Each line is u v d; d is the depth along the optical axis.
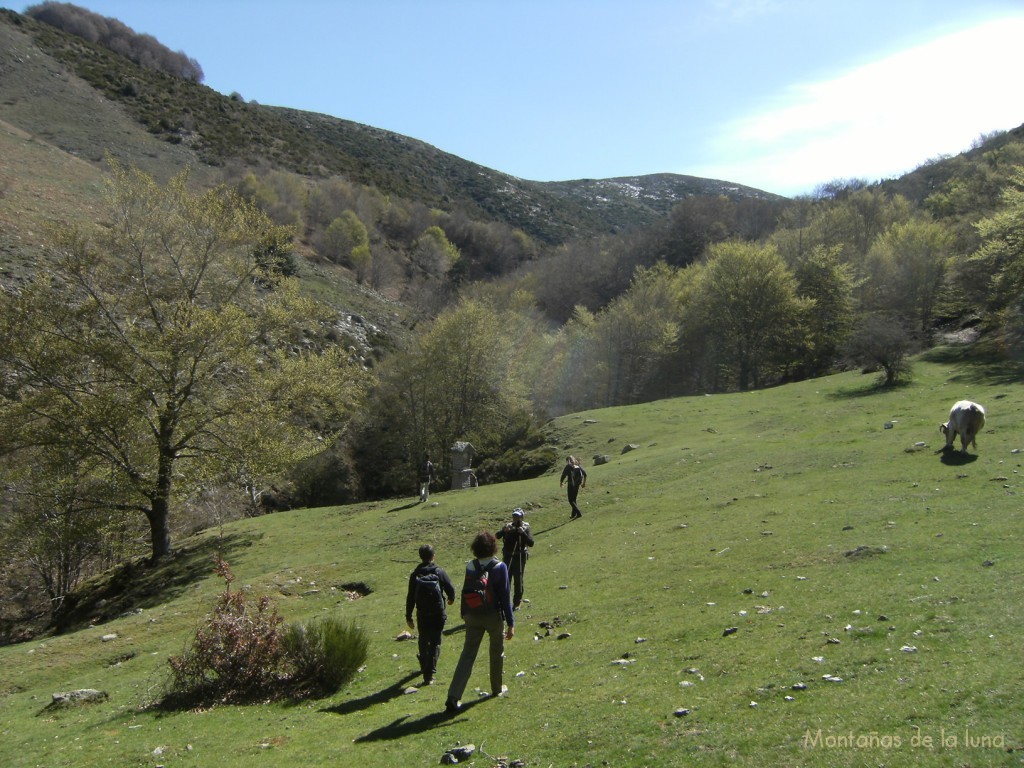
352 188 127.12
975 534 11.29
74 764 7.79
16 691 13.70
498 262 134.50
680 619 10.00
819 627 8.26
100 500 25.59
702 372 62.25
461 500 26.69
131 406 24.80
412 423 50.31
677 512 19.09
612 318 61.50
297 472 45.53
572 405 62.44
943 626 7.44
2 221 47.88
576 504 22.11
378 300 86.06
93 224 28.27
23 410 23.97
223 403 27.23
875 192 86.94
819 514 15.20
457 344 49.88
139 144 105.44
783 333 54.62
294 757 7.07
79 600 25.84
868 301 57.94
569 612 11.70
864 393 36.16
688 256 107.56
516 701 7.82
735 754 5.41
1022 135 103.06
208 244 27.81
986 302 47.47
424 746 6.84
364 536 24.09
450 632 12.23
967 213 65.44
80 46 134.88
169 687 10.58
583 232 190.12
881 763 4.86
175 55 162.75
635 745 5.93
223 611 10.68
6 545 25.05
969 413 18.39
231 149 123.44
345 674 10.02
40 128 95.44
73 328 25.33
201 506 36.91
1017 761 4.54
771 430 30.95
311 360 30.06
